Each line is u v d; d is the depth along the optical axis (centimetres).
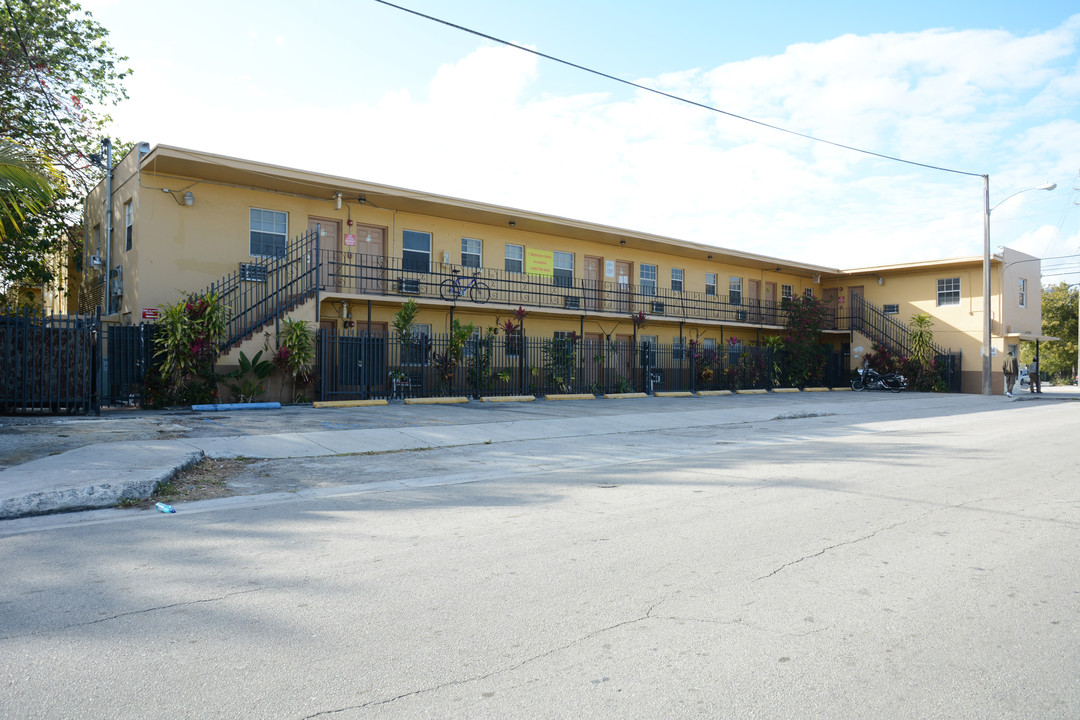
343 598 411
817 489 750
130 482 698
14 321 1273
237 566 475
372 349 1877
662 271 2917
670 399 2353
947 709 283
